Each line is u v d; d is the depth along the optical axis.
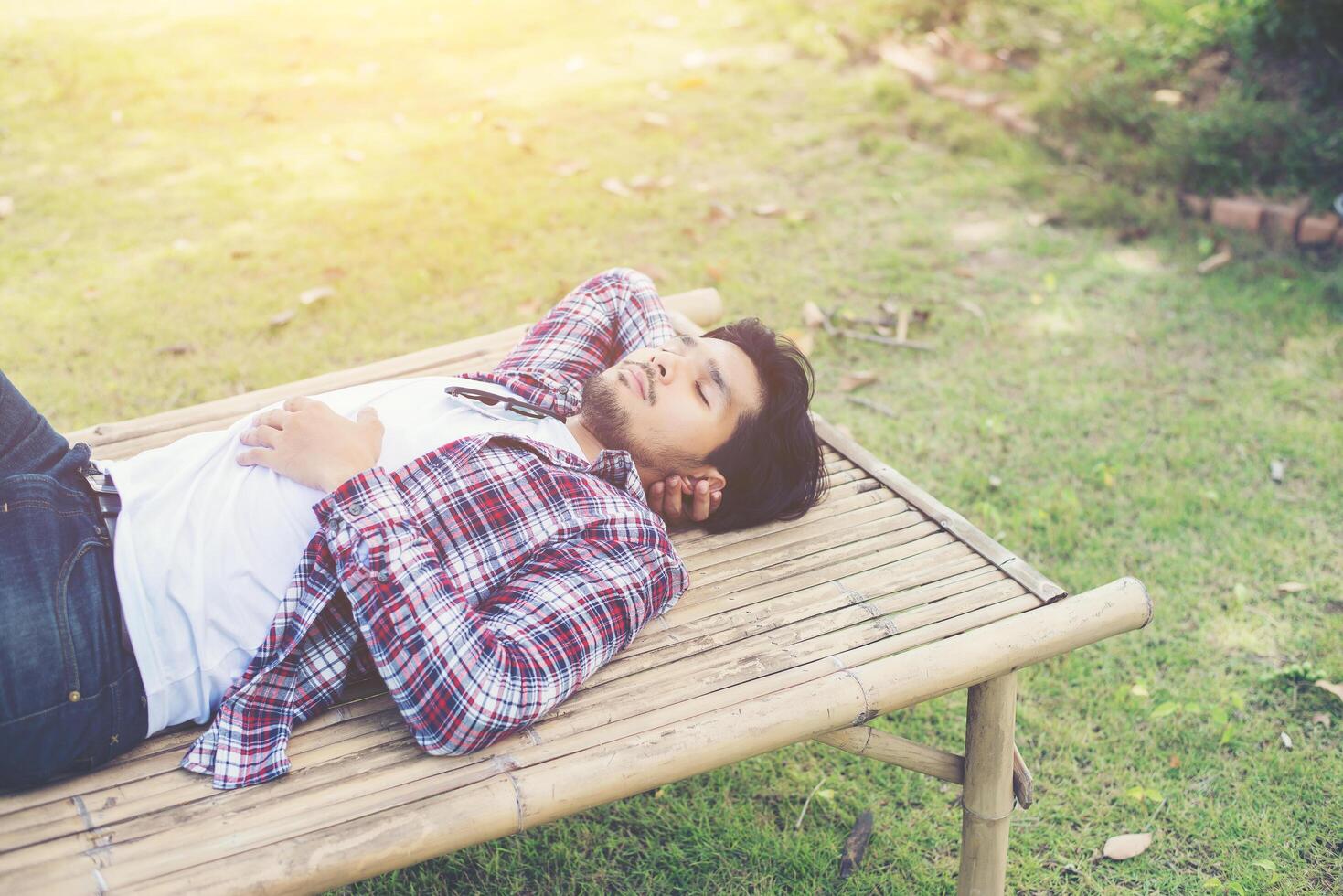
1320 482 2.81
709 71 5.32
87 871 1.37
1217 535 2.66
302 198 4.15
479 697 1.51
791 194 4.23
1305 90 4.23
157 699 1.56
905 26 5.38
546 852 2.00
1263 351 3.29
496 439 1.76
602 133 4.66
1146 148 4.24
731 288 3.61
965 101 4.80
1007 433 3.01
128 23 5.96
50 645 1.46
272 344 3.33
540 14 6.14
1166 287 3.62
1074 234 3.97
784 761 2.21
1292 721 2.24
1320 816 2.05
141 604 1.56
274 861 1.37
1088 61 4.70
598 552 1.74
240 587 1.60
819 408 3.11
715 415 1.92
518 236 3.89
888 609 1.86
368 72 5.32
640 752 1.54
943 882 1.98
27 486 1.56
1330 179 3.84
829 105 4.96
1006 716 1.74
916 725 2.27
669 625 1.83
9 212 4.01
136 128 4.73
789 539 2.05
